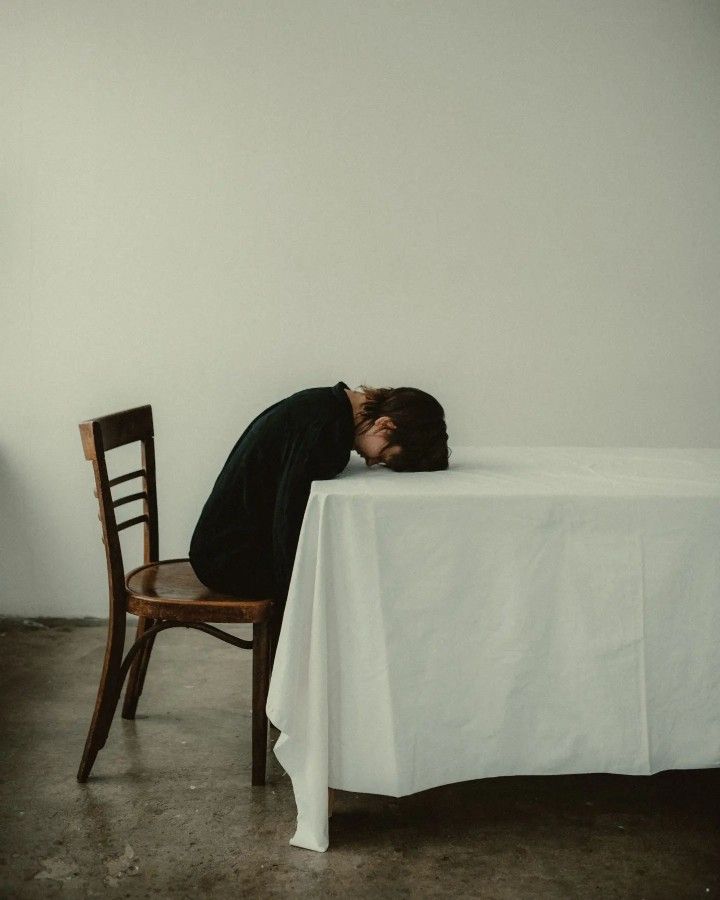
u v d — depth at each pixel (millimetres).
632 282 3096
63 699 2424
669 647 1639
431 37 2986
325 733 1623
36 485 3121
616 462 2098
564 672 1644
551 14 2988
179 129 2998
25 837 1693
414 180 3035
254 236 3045
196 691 2512
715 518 1628
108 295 3053
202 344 3084
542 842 1706
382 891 1535
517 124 3023
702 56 3006
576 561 1630
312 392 1896
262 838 1706
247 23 2971
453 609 1627
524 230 3066
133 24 2959
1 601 3168
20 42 2953
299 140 3010
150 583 1997
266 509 1856
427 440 1887
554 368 3127
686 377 3143
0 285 3027
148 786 1915
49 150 2988
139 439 2199
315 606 1604
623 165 3045
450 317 3096
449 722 1638
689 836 1734
